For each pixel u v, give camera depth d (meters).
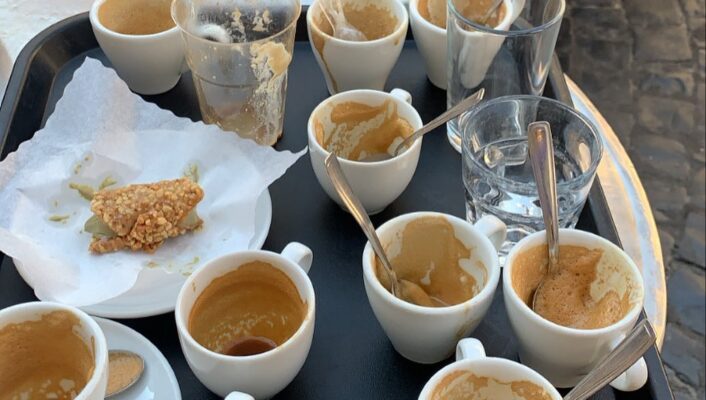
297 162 0.80
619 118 1.80
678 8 2.05
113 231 0.71
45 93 0.87
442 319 0.56
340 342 0.64
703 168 1.71
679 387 1.37
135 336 0.61
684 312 1.47
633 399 0.60
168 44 0.82
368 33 0.87
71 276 0.67
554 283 0.62
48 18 1.01
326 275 0.69
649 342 0.52
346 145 0.77
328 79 0.86
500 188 0.66
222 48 0.73
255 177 0.73
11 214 0.71
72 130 0.77
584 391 0.53
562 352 0.56
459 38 0.78
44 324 0.54
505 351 0.63
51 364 0.56
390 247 0.63
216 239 0.72
